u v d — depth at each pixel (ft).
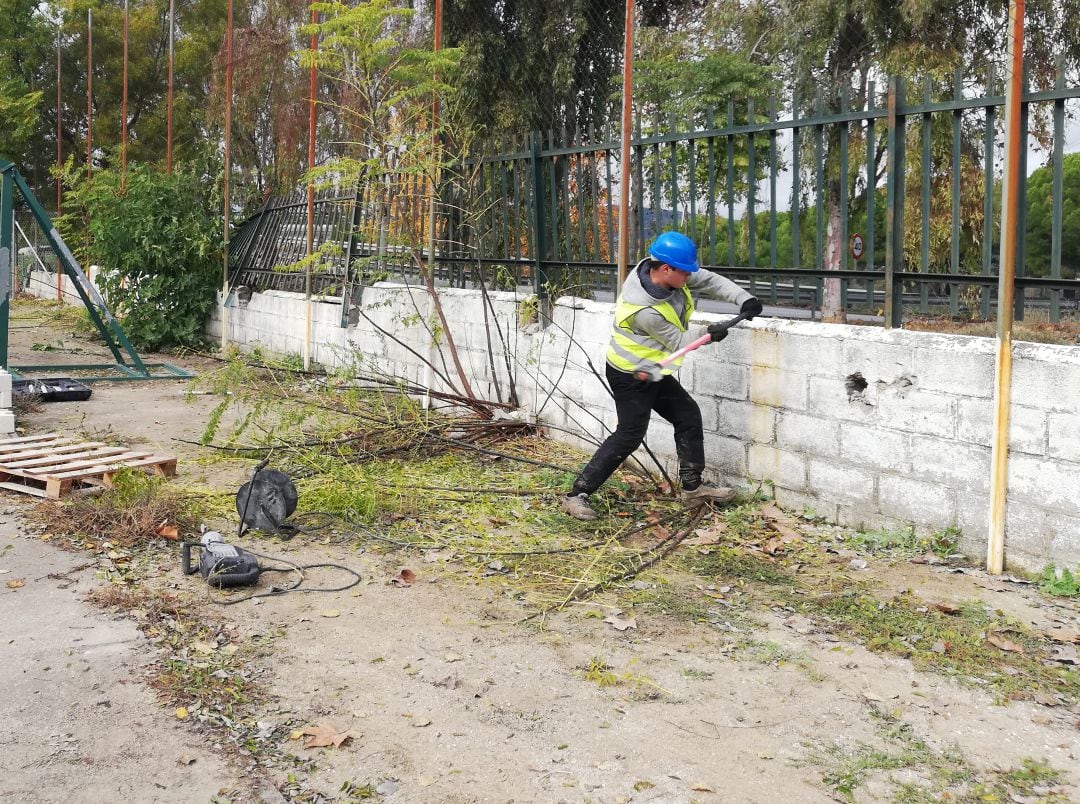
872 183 18.28
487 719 10.99
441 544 17.42
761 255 21.01
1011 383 15.55
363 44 31.53
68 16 104.06
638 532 18.34
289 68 68.28
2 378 25.58
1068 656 12.72
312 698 11.42
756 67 46.73
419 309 31.32
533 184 26.09
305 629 13.47
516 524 18.76
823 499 18.80
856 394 18.02
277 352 41.52
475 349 28.86
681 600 14.88
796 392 19.10
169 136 53.83
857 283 19.27
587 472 19.08
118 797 9.25
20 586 14.74
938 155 24.38
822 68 44.32
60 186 79.71
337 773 9.83
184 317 48.08
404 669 12.25
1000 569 15.90
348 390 29.19
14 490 20.25
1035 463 15.33
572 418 25.04
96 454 22.12
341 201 35.68
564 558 16.75
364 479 21.22
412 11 32.22
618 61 47.21
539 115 47.62
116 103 109.40
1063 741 10.73
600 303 24.20
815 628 13.79
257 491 17.95
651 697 11.60
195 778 9.62
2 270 27.61
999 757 10.37
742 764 10.11
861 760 10.23
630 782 9.73
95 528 17.62
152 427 28.14
